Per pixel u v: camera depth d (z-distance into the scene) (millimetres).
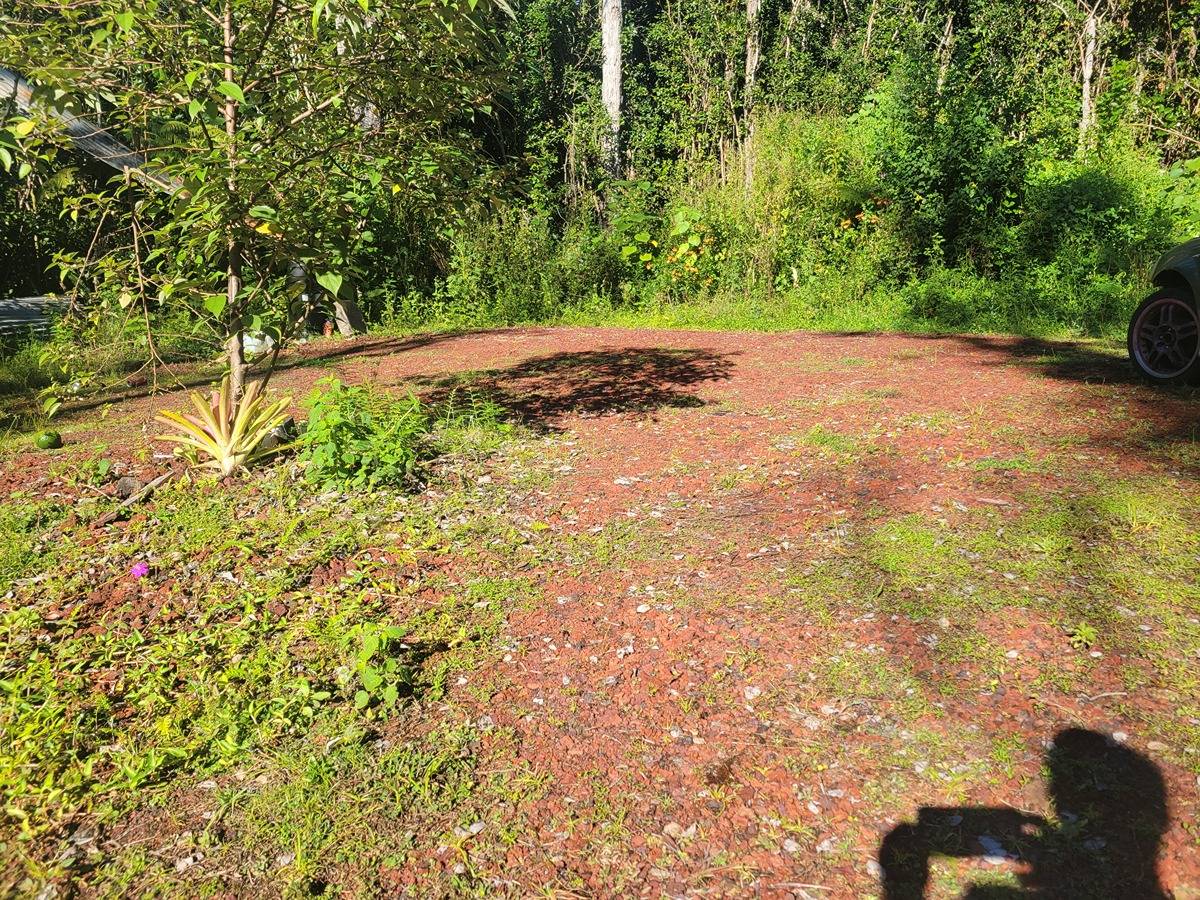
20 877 2324
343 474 5012
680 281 13906
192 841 2455
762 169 14414
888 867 2326
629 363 9094
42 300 17281
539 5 19719
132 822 2535
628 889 2301
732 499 4773
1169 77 16453
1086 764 2607
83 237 18312
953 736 2783
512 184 5691
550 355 9883
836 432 5793
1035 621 3307
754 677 3166
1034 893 2201
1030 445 5125
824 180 13578
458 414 6594
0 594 3855
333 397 5180
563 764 2770
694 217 13789
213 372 9711
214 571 4023
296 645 3443
